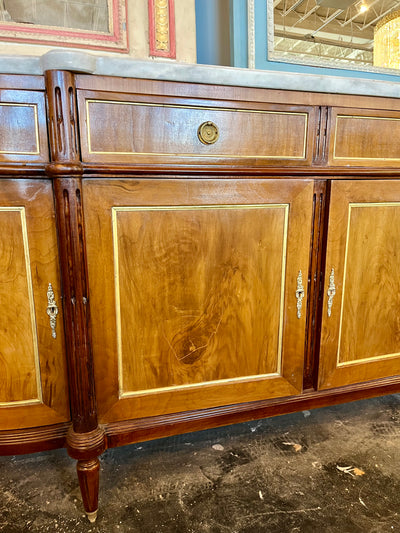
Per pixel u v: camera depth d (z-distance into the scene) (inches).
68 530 31.1
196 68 28.5
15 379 31.0
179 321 32.8
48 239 29.4
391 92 33.9
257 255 33.7
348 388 39.6
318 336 37.4
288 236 34.1
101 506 33.4
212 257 32.5
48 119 27.0
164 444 41.9
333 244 35.5
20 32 42.2
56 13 43.2
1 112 26.8
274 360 36.3
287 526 31.3
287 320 35.7
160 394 33.4
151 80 28.1
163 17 46.8
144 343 32.2
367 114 34.2
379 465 38.1
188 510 33.0
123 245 30.0
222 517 32.2
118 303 30.9
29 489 35.4
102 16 44.8
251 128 31.4
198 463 38.9
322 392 38.7
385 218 36.9
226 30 49.2
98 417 31.9
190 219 31.3
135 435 32.9
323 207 35.0
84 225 28.5
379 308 38.9
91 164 27.6
